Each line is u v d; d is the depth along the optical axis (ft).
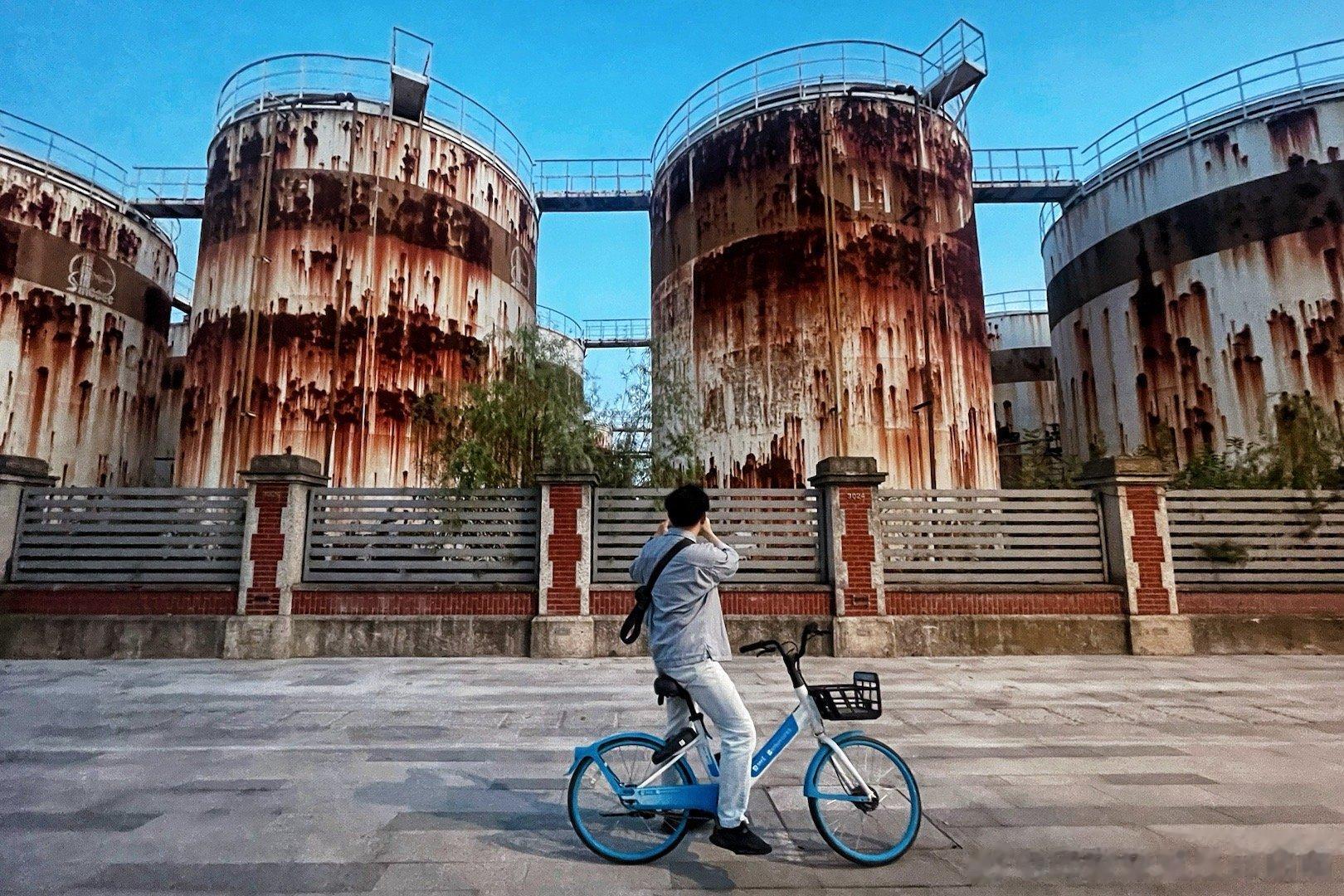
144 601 33.88
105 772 16.74
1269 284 55.88
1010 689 26.48
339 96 60.13
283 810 14.28
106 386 66.69
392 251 57.47
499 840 12.83
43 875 11.35
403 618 34.04
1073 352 73.15
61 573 34.37
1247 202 57.77
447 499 35.55
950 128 60.18
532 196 74.33
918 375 54.19
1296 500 35.94
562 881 11.21
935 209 57.67
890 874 11.46
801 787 15.72
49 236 62.49
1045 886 11.05
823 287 54.75
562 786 15.72
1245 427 56.13
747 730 11.75
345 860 11.94
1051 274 78.69
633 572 12.79
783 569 35.55
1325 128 54.90
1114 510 35.70
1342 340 52.26
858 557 34.73
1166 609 34.73
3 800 14.84
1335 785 15.81
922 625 34.50
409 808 14.38
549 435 38.37
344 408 53.98
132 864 11.75
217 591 33.88
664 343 64.03
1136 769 16.99
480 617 34.22
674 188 65.26
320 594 34.22
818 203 56.08
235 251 56.29
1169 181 63.05
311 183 56.44
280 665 31.35
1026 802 14.69
